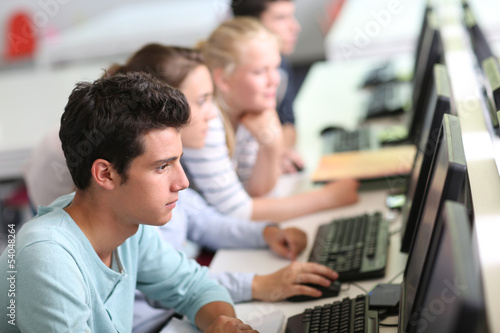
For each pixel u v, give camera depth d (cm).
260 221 186
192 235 183
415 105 216
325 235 171
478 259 86
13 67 499
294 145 261
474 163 116
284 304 140
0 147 285
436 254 86
